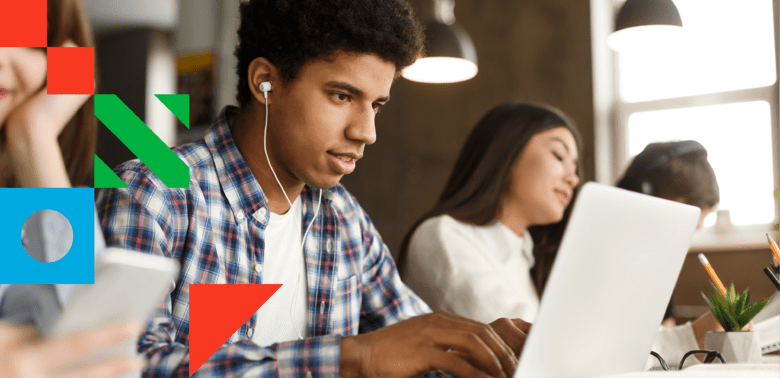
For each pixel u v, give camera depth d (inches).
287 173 43.0
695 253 151.2
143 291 18.0
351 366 30.2
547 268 78.5
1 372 16.6
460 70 133.3
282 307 44.2
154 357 29.9
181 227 38.2
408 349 29.8
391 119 211.5
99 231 26.7
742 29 164.6
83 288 16.8
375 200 211.8
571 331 28.6
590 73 180.4
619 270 29.8
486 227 73.7
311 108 39.3
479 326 30.6
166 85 197.9
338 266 47.9
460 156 76.6
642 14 106.7
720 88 166.7
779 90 158.1
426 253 69.3
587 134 179.9
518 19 191.9
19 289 20.6
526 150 73.6
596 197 27.6
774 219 154.4
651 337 34.4
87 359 17.7
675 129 171.9
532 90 188.7
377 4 39.3
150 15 194.2
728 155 162.9
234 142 43.3
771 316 59.9
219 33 190.7
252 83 41.6
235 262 41.0
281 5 39.4
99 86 51.9
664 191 81.0
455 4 200.8
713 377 30.3
